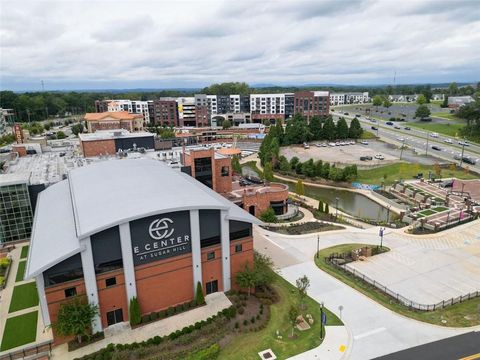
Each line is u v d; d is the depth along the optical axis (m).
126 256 34.50
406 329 35.16
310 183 97.25
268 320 36.41
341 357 31.39
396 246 54.84
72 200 42.72
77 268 32.72
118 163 56.56
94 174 50.62
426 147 125.81
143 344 32.50
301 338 33.91
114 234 33.81
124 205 36.72
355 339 33.75
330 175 95.19
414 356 31.41
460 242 55.91
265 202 68.62
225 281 41.19
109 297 34.72
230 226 40.50
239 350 32.25
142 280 36.12
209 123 199.00
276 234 59.62
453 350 32.06
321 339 33.72
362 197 85.56
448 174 97.12
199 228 38.31
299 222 65.75
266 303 39.16
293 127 142.00
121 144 83.75
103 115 149.62
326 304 39.53
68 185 53.44
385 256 51.53
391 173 99.19
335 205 79.00
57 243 34.56
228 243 40.38
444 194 80.50
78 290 33.09
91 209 37.22
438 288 43.03
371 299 40.44
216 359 31.09
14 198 55.00
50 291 32.00
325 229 61.97
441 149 124.69
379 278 45.47
